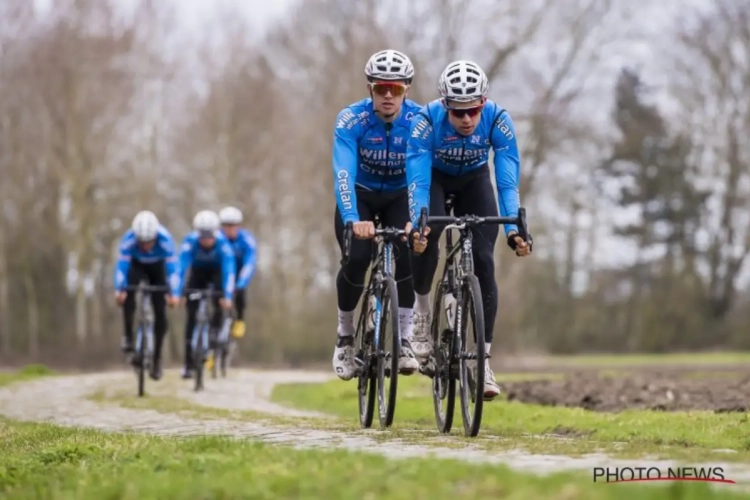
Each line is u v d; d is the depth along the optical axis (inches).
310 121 3422.7
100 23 3452.3
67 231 3636.8
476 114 619.8
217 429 741.9
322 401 1177.4
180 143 3737.7
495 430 737.0
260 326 3678.6
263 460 441.4
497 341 3122.5
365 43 2819.9
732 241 4023.1
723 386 1128.2
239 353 3651.6
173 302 1225.4
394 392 628.4
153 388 1397.6
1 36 3425.2
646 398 1032.2
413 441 569.9
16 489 449.4
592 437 716.0
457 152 647.1
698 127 3932.1
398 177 698.8
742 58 3718.0
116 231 3686.0
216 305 1556.3
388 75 654.5
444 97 618.2
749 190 3831.2
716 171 4072.3
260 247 3833.7
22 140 3499.0
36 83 3393.2
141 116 3690.9
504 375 1747.0
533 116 2874.0
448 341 642.2
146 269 1234.0
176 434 697.0
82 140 3415.4
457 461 407.2
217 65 3811.5
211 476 414.6
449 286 649.6
